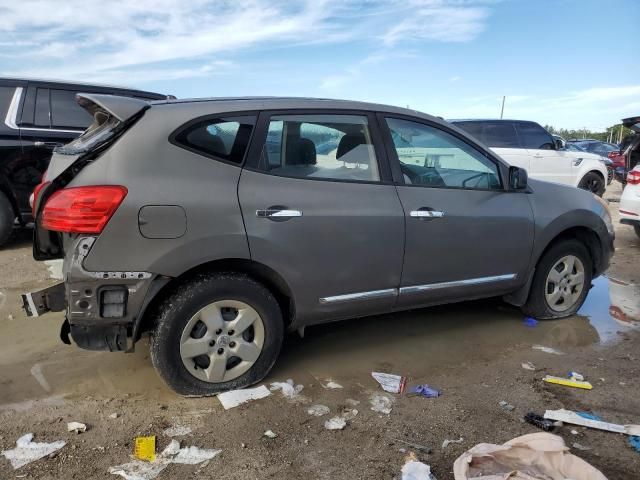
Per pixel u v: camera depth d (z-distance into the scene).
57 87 6.68
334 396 3.28
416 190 3.73
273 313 3.29
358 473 2.56
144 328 3.12
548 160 11.05
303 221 3.26
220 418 3.00
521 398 3.30
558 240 4.52
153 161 2.93
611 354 4.00
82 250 2.80
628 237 8.62
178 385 3.11
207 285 3.06
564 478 2.41
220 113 3.16
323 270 3.39
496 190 4.11
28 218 6.70
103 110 3.13
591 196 4.76
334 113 3.52
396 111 3.77
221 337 3.17
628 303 5.24
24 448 2.68
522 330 4.44
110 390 3.30
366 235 3.48
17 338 4.04
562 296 4.64
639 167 7.46
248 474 2.54
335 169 3.47
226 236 3.04
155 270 2.91
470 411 3.14
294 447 2.75
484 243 4.00
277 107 3.34
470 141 4.05
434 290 3.88
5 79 6.43
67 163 3.02
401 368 3.70
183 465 2.59
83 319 2.87
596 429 2.95
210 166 3.07
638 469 2.60
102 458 2.62
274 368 3.64
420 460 2.66
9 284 5.24
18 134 6.38
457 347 4.08
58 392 3.26
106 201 2.79
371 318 4.63
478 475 2.43
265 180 3.21
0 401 3.14
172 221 2.92
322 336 4.23
